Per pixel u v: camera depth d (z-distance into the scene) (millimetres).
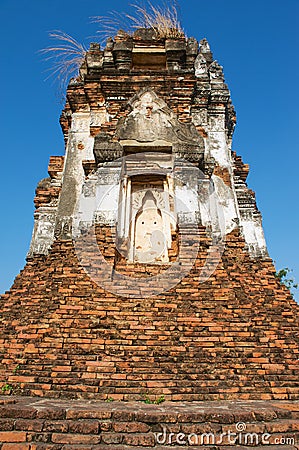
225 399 5781
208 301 7648
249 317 7312
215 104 12406
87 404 5207
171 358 6410
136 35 12359
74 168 11406
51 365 6184
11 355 6441
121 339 6770
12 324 7230
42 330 6859
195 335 6902
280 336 7078
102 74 11336
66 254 8742
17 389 5750
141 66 12859
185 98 11258
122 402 5484
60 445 4191
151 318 7215
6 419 4438
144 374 6047
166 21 12633
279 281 9227
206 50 13594
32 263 9578
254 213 12797
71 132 11922
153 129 10508
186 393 5797
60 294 7602
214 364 6340
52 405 4992
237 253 9336
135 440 4297
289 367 6359
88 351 6453
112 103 11297
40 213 11953
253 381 6062
